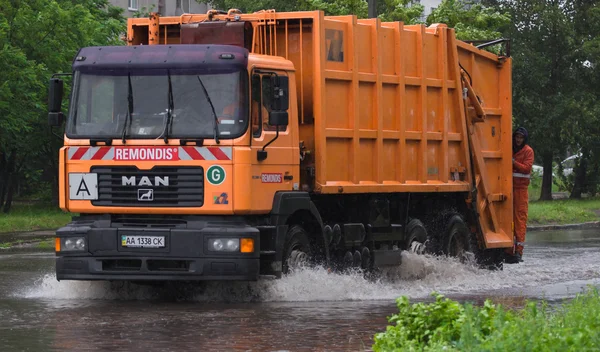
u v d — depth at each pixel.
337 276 14.84
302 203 14.57
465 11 39.25
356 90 15.84
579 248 25.62
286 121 13.87
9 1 36.75
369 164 16.23
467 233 18.91
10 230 30.14
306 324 11.47
